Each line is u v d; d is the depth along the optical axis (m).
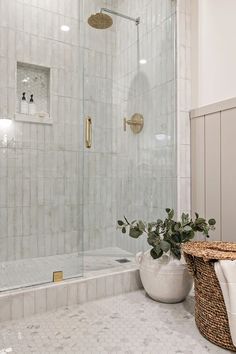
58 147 2.28
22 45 2.17
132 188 2.24
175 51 1.85
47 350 1.02
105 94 2.45
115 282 1.53
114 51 2.46
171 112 1.90
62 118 2.30
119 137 2.41
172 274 1.34
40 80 2.28
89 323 1.22
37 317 1.28
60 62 2.30
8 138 2.11
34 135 2.20
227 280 0.95
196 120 1.81
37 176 2.19
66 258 1.97
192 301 1.43
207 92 1.82
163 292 1.37
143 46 2.14
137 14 2.19
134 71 2.24
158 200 2.00
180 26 1.84
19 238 2.08
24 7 2.19
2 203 2.06
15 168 2.12
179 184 1.83
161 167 1.98
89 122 2.37
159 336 1.11
